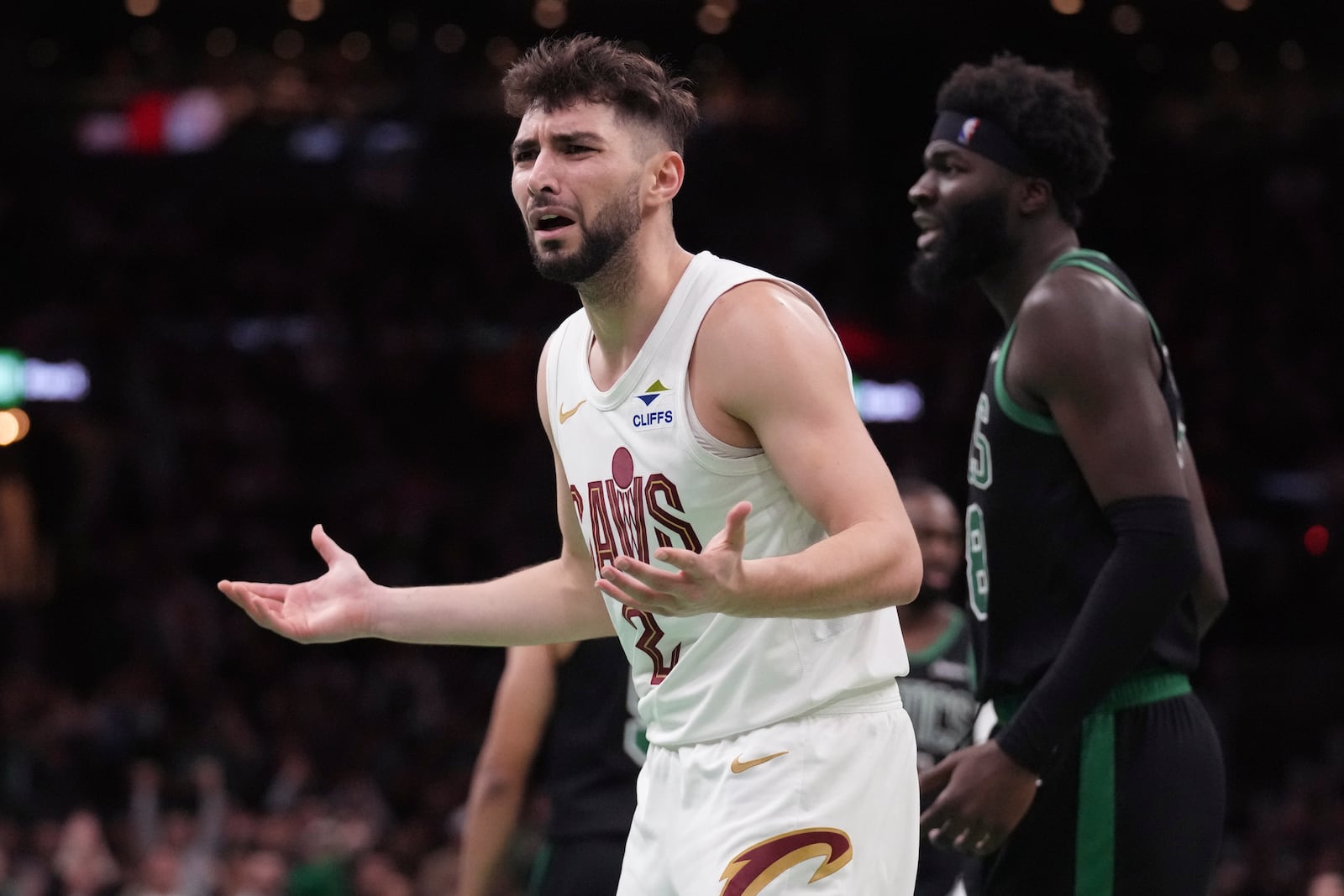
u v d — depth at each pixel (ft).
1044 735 23.67
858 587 19.16
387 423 162.91
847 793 21.35
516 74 21.40
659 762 22.63
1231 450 150.82
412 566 146.41
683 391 21.09
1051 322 24.41
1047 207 26.66
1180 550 23.59
